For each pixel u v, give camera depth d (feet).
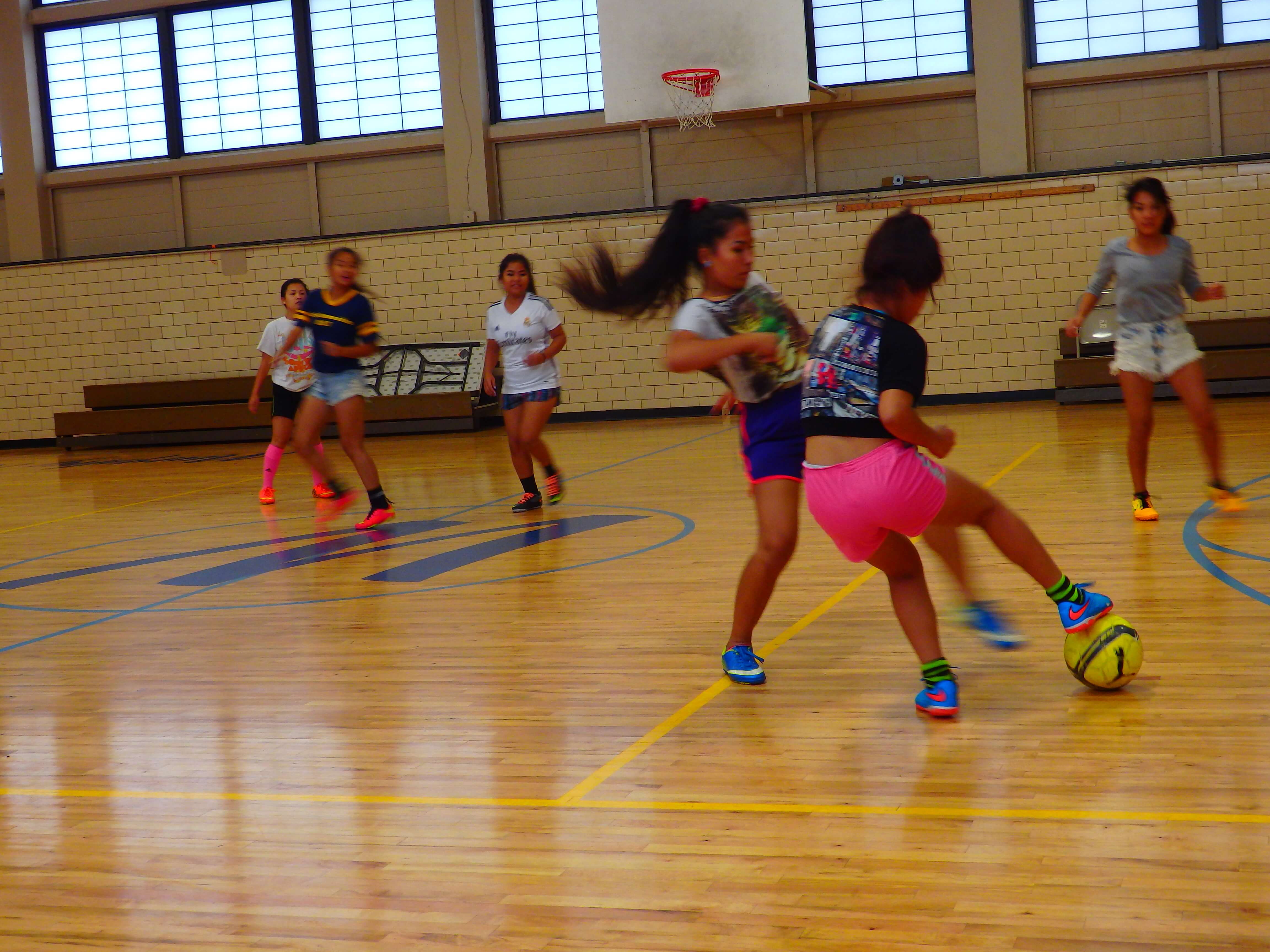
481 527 21.68
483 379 24.73
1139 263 17.13
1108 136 42.98
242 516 25.44
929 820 7.49
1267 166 40.42
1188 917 6.02
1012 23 42.68
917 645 9.66
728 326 10.40
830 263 44.04
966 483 9.56
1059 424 34.06
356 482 30.50
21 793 9.06
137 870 7.45
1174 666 10.52
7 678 12.73
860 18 44.50
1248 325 39.55
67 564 20.51
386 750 9.59
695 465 29.91
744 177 45.70
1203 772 8.02
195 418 47.34
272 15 48.73
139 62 50.03
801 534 18.85
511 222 46.19
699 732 9.58
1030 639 11.69
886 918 6.22
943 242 43.14
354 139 48.37
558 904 6.64
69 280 49.93
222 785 8.98
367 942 6.31
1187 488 20.67
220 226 49.88
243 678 12.18
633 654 12.22
